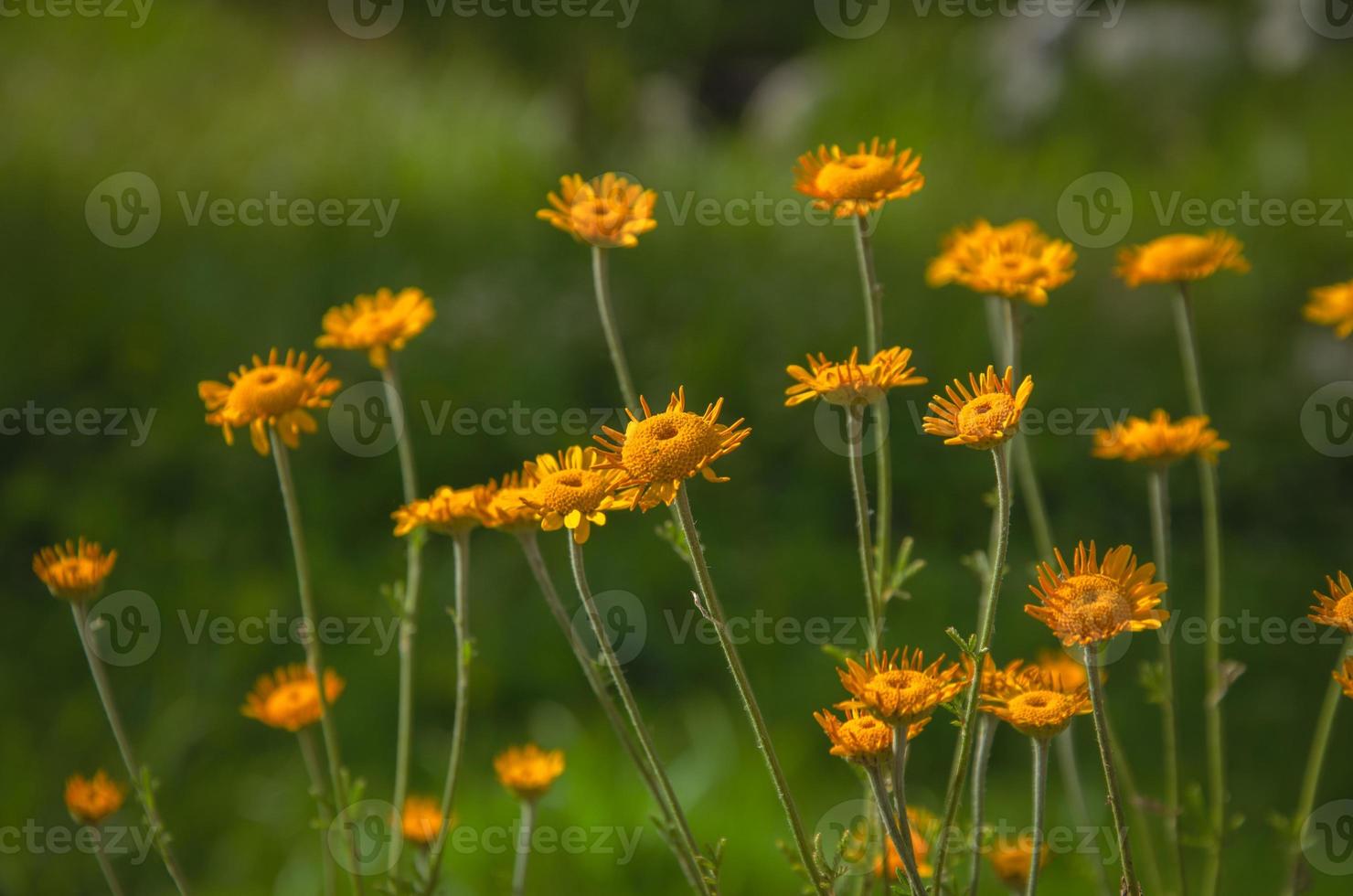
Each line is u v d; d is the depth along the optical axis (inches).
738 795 177.3
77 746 198.1
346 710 207.5
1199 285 341.4
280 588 234.8
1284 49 438.0
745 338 305.3
